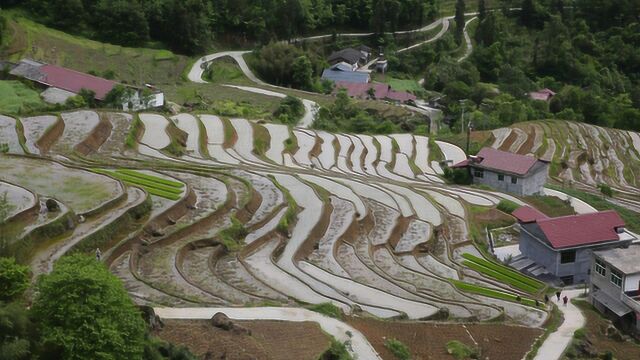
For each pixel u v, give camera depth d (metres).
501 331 57.25
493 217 90.44
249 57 175.62
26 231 56.09
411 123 142.88
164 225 66.50
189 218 68.94
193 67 164.25
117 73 145.00
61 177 72.25
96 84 123.38
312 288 58.59
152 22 168.62
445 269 72.31
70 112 102.06
